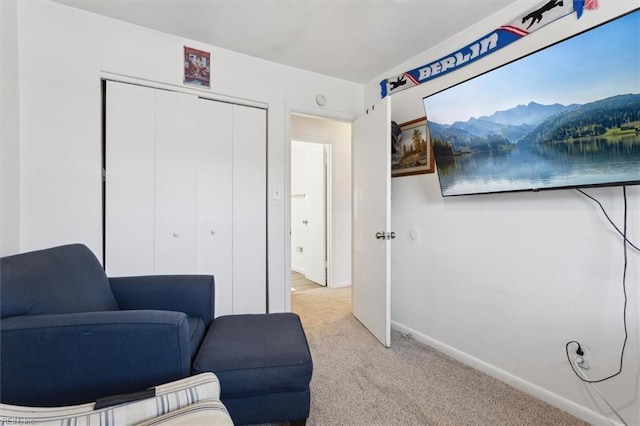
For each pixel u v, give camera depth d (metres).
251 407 1.24
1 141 1.63
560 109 1.42
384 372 1.91
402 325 2.58
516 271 1.78
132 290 1.61
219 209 2.47
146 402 0.86
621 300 1.38
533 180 1.57
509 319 1.81
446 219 2.20
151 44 2.17
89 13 1.98
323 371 1.91
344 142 4.27
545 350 1.64
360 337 2.46
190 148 2.32
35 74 1.84
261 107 2.63
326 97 2.88
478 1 1.81
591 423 1.46
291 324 1.60
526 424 1.44
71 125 1.93
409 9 1.91
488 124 1.71
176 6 1.92
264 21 2.06
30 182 1.83
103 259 2.05
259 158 2.63
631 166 1.23
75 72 1.94
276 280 2.67
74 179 1.94
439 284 2.25
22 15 1.80
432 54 2.35
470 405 1.58
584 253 1.50
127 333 0.99
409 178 2.51
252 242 2.60
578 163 1.39
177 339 1.03
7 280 1.00
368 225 2.60
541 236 1.67
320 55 2.50
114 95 2.08
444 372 1.92
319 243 4.43
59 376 0.96
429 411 1.53
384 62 2.61
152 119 2.20
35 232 1.84
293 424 1.32
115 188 2.09
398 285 2.62
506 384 1.80
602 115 1.29
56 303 1.12
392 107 2.71
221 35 2.24
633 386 1.35
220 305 2.47
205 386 0.96
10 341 0.93
